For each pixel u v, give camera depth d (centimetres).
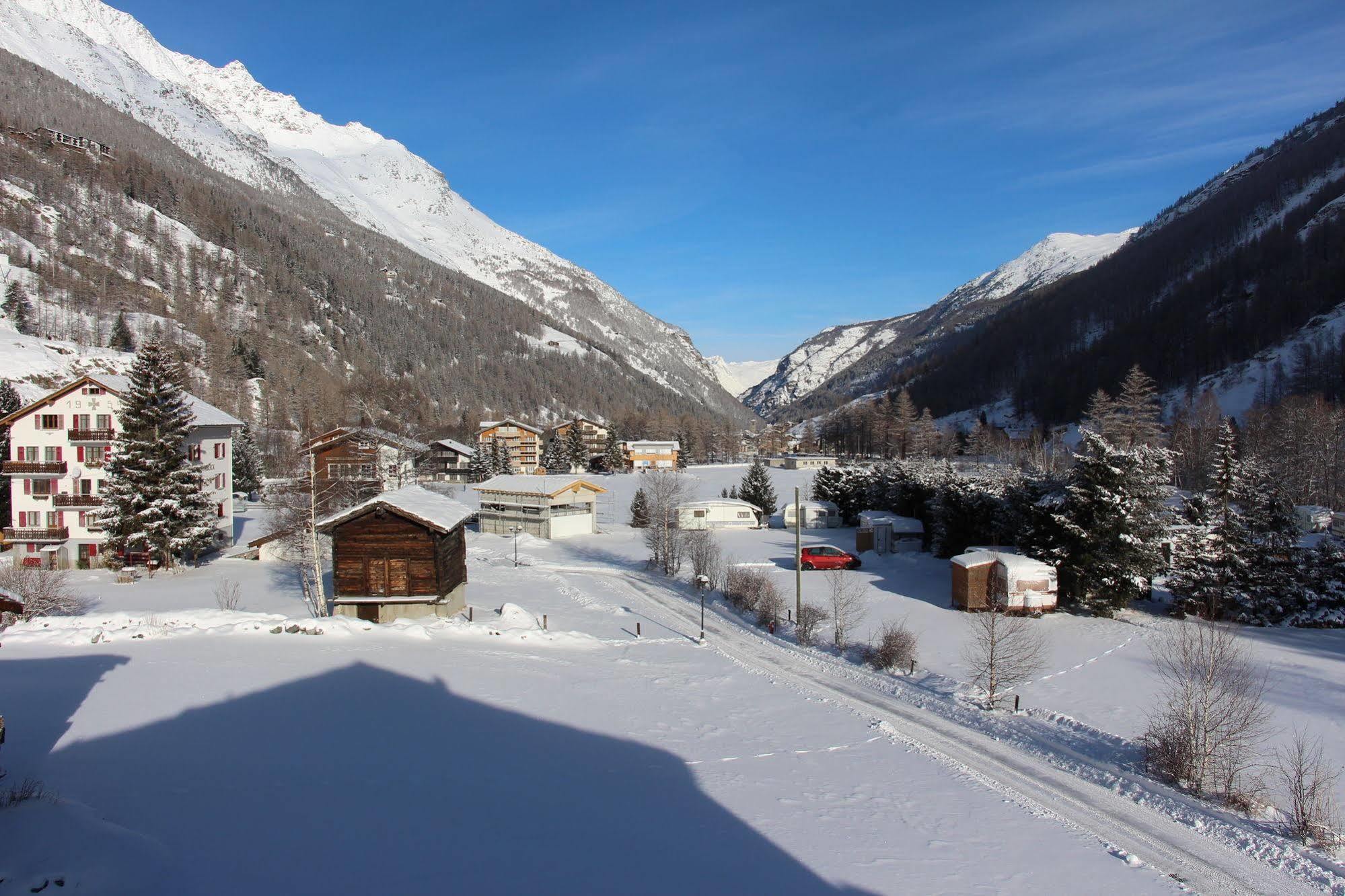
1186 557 3616
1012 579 3569
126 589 4106
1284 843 1435
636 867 1197
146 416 4622
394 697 2038
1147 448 3703
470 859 1177
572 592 4297
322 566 4900
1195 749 1758
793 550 5847
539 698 2130
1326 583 3509
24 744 1539
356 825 1264
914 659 2791
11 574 3250
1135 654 2911
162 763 1472
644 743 1822
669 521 5469
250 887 1030
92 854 1017
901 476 6419
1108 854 1359
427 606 3169
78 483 5031
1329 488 7169
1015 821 1495
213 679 2089
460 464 12125
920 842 1369
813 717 2158
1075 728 2122
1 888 880
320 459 6844
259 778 1434
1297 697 2378
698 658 2867
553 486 7012
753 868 1223
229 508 5909
